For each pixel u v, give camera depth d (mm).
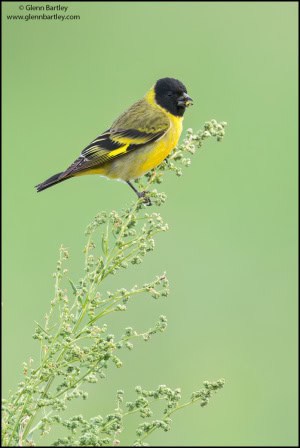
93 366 7066
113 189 19094
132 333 7164
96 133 21188
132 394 15055
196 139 9188
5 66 23234
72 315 7246
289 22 25422
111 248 7848
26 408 6707
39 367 6988
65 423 6648
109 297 7355
